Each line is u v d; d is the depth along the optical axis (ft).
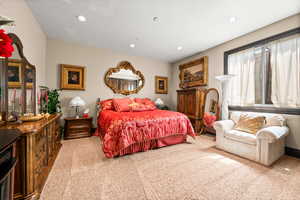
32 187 3.91
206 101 12.37
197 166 6.18
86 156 7.14
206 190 4.55
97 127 11.60
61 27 8.81
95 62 12.44
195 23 8.16
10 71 4.86
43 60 9.68
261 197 4.23
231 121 8.94
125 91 13.83
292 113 7.36
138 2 6.38
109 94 13.15
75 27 8.79
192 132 9.46
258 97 9.04
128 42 11.16
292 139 7.35
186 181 5.04
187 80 14.56
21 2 5.91
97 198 4.14
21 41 5.93
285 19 7.56
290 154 7.39
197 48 12.30
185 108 13.25
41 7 6.75
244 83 9.61
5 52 2.65
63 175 5.33
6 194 2.23
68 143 9.27
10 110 4.82
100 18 7.74
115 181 5.00
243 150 7.16
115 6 6.68
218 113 11.18
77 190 4.48
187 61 14.99
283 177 5.32
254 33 9.04
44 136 5.17
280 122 7.25
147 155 7.39
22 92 5.74
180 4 6.47
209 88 12.30
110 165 6.21
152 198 4.17
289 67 7.51
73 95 11.59
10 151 2.36
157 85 15.87
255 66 9.16
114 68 13.16
